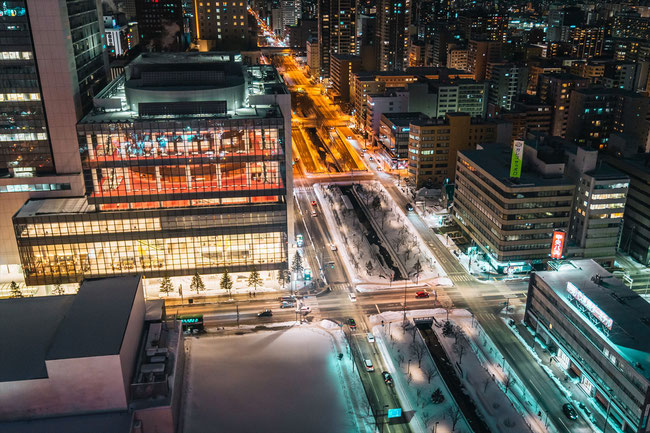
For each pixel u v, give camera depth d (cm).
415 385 13575
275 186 17538
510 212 18150
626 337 12538
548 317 14975
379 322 16175
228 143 16762
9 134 17012
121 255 17275
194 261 17688
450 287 18162
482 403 12975
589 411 12838
